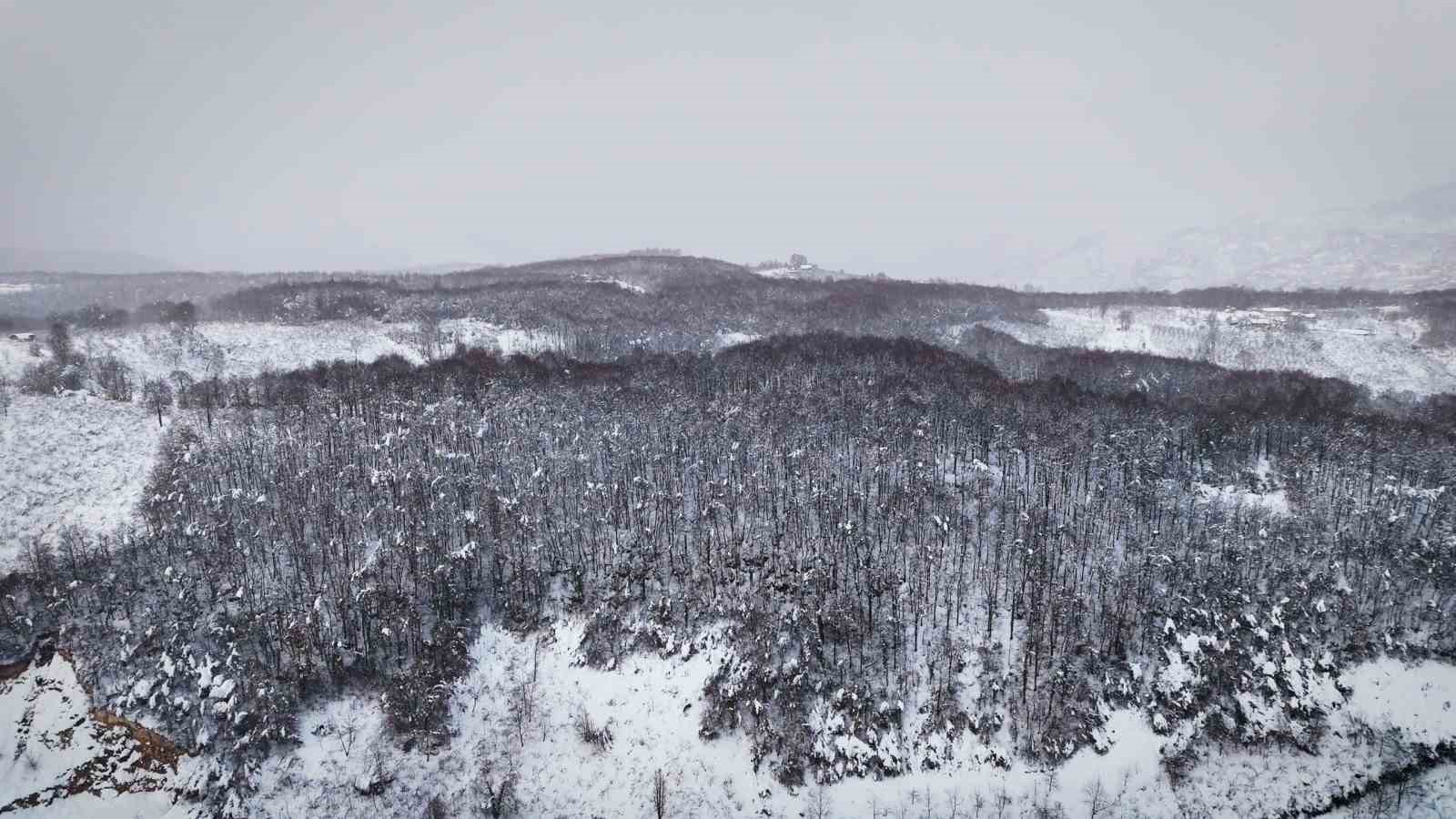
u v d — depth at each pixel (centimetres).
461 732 8856
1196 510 10838
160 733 8356
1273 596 9512
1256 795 8119
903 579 9838
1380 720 8519
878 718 8694
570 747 8738
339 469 11200
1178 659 9031
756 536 10475
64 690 8638
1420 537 10012
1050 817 7988
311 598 9569
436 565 9925
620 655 9438
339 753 8506
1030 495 11250
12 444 11569
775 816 8119
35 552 9638
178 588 9550
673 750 8631
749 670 9050
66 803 7981
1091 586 9788
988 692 8831
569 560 10406
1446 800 7975
